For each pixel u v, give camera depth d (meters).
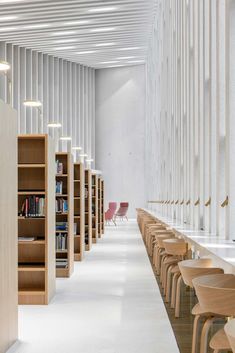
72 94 23.86
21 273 7.03
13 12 15.73
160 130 17.28
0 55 17.78
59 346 4.66
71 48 20.83
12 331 4.73
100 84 26.44
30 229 7.17
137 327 5.32
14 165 4.96
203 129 7.91
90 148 25.59
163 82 16.09
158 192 18.12
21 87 18.75
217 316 3.78
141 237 16.22
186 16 10.32
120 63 25.25
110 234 17.45
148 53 23.31
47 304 6.52
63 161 8.89
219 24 6.53
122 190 26.16
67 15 16.58
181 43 11.21
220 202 6.57
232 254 4.45
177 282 5.90
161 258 8.38
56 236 8.63
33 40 18.56
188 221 9.85
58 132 21.67
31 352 4.48
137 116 25.92
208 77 7.73
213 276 3.71
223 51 6.53
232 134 5.95
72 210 9.06
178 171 11.62
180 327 5.31
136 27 19.39
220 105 6.55
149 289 7.48
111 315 5.87
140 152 25.89
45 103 20.83
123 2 16.19
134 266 9.83
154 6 17.23
